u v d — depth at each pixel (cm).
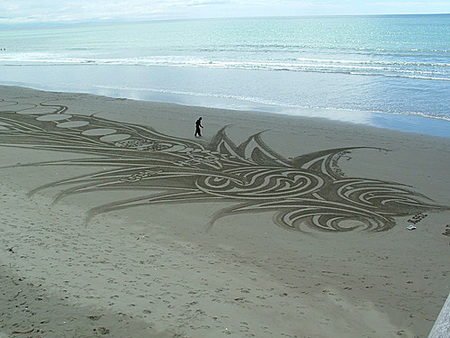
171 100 3347
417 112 2772
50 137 2359
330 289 1030
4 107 3091
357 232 1355
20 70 5466
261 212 1493
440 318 245
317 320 890
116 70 5134
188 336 791
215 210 1505
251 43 7925
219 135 2356
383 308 952
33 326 802
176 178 1786
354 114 2770
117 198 1588
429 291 1030
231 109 2977
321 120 2630
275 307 930
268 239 1309
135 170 1872
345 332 854
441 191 1623
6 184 1697
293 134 2350
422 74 4081
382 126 2483
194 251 1216
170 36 11300
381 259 1193
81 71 5175
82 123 2642
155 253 1183
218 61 5506
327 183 1722
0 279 963
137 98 3466
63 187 1678
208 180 1766
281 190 1667
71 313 845
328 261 1181
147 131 2456
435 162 1908
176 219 1433
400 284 1063
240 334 808
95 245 1203
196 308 892
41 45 10019
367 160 1952
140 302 898
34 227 1300
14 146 2205
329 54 5797
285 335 824
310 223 1416
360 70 4397
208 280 1038
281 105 3072
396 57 5222
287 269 1130
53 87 4091
